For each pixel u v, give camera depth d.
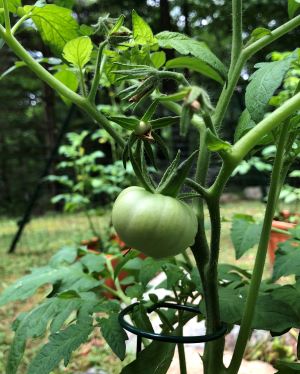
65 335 0.27
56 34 0.31
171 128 1.22
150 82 0.21
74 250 0.39
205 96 0.18
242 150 0.21
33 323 0.30
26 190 2.83
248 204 1.91
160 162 0.90
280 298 0.27
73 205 1.15
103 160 1.79
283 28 0.26
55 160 2.04
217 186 0.22
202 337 0.24
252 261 0.92
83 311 0.29
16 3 0.31
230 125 1.43
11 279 1.07
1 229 1.88
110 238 1.04
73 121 2.45
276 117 0.21
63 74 0.35
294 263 0.31
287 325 0.26
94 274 0.37
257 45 0.27
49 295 0.34
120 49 0.28
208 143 0.20
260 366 0.55
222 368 0.26
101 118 0.26
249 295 0.25
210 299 0.25
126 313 0.29
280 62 0.22
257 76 0.22
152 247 0.20
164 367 0.27
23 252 1.36
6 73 0.35
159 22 2.13
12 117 3.19
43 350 0.27
